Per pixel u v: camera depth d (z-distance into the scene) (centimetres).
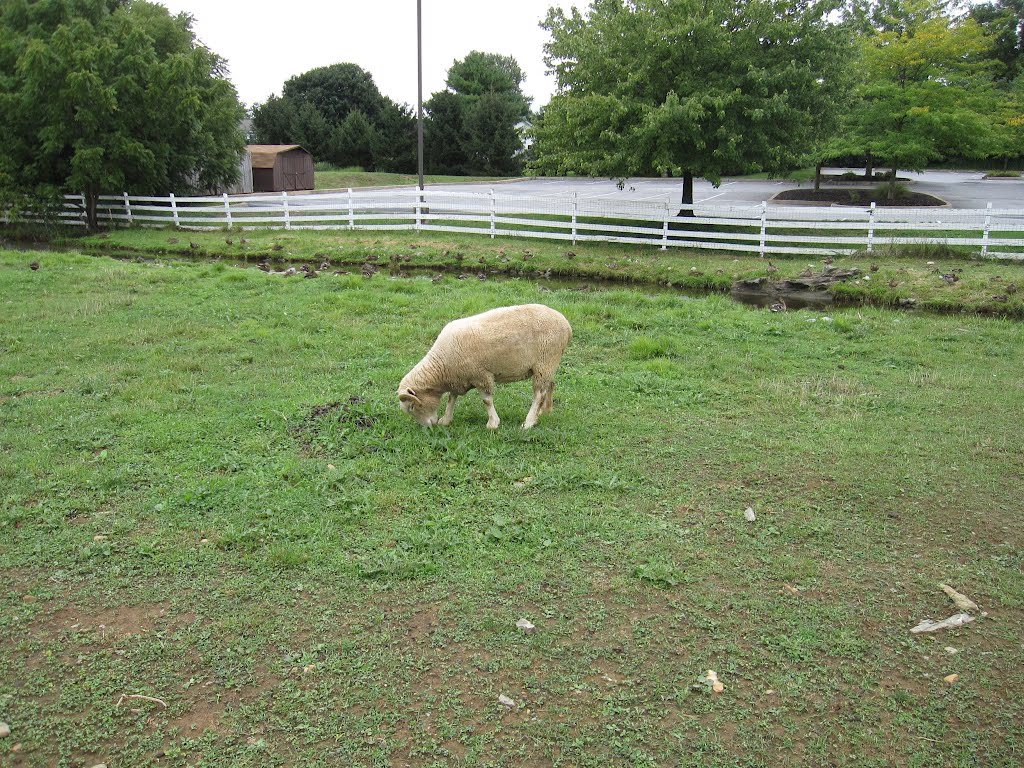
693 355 1066
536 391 761
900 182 4091
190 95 2534
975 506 628
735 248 1959
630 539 571
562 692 420
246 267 1908
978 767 375
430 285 1541
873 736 394
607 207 2128
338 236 2300
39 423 775
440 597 499
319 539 562
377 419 779
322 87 6850
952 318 1367
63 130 2386
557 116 2164
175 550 548
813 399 888
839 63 1992
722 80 1970
